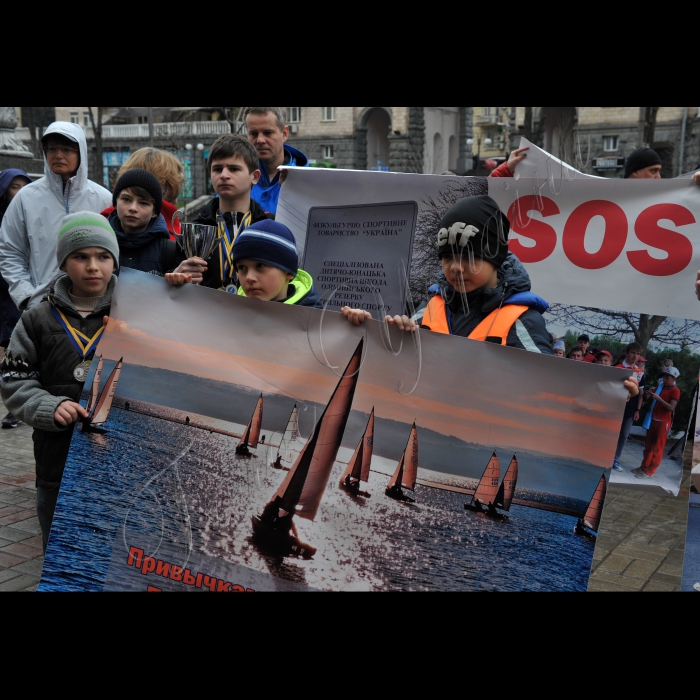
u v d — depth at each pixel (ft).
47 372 8.54
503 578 6.63
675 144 86.58
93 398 7.80
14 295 15.15
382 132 145.38
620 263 11.35
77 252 8.43
